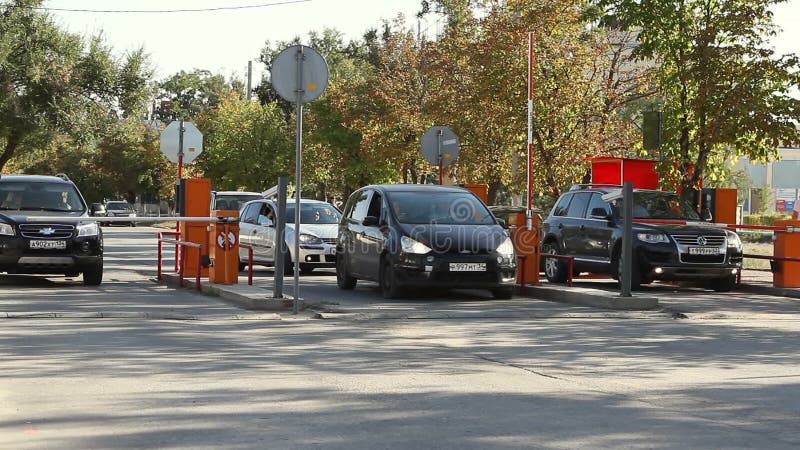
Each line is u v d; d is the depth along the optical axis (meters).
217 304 16.16
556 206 22.94
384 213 18.25
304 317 14.69
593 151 30.67
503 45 29.83
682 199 21.58
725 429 7.44
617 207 20.92
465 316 15.03
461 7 54.09
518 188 31.73
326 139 55.44
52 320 13.73
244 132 65.50
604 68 32.91
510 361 10.66
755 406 8.37
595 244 21.00
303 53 15.23
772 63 22.52
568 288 18.06
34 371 9.55
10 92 53.22
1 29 52.72
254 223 25.39
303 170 64.50
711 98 22.98
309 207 25.14
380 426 7.37
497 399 8.47
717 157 25.86
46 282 20.69
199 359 10.40
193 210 19.92
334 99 53.69
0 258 18.80
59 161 93.31
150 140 89.69
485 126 32.34
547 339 12.53
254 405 8.08
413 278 17.20
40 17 54.22
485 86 30.19
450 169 35.00
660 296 19.16
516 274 17.83
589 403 8.36
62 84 53.81
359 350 11.31
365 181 56.66
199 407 7.97
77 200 20.72
